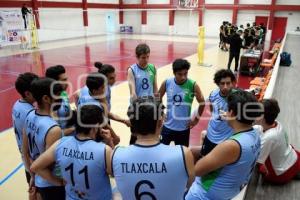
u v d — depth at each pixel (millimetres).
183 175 1600
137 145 1624
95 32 27859
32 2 21000
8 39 17828
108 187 1946
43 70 11984
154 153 1588
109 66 3334
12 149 4914
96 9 27422
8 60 14180
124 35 28531
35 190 2537
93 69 12328
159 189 1591
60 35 23656
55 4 22938
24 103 2654
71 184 1896
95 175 1821
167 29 30250
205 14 28609
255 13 26828
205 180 1942
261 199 2684
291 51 14531
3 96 8344
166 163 1571
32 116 2318
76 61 14211
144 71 3762
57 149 1905
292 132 4629
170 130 3596
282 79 8609
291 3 25266
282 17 26141
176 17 29797
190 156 1616
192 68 12812
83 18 26141
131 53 17125
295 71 9867
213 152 1747
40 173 1975
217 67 13164
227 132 3115
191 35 29641
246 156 1722
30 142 2348
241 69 11602
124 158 1619
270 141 2701
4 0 18750
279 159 2834
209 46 21188
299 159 2988
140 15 30828
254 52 12188
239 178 1802
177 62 3324
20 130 2680
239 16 27484
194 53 17578
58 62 13859
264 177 2959
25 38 18859
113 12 30000
